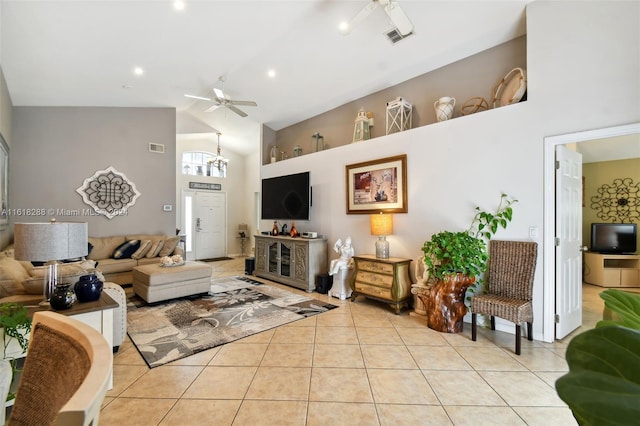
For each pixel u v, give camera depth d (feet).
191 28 11.21
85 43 11.41
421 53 12.54
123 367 7.77
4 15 9.50
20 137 15.87
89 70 13.46
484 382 7.18
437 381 7.22
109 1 9.45
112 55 12.43
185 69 14.17
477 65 12.34
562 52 9.12
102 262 15.74
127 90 16.07
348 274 14.96
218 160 25.45
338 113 17.95
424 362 8.12
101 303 6.88
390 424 5.76
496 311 9.00
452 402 6.42
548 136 9.38
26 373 2.44
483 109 12.06
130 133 18.66
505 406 6.30
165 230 19.71
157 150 19.45
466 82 12.63
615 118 8.25
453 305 10.18
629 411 1.37
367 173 14.60
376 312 12.25
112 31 10.91
